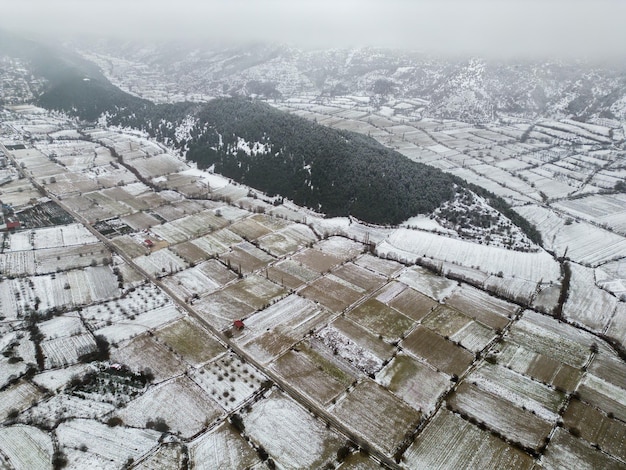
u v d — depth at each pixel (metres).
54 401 87.75
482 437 81.00
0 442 79.44
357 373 95.00
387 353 100.75
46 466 75.44
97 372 94.69
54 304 116.69
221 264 136.62
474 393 90.75
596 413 87.12
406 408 86.56
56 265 133.88
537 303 121.75
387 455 77.31
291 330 107.38
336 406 86.75
